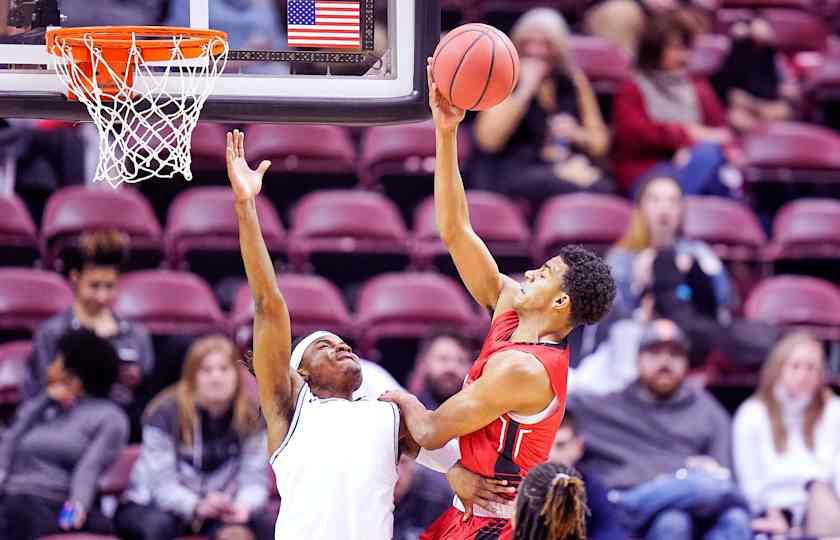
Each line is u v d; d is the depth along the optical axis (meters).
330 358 9.58
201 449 15.27
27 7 10.71
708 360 17.84
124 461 15.88
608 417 16.25
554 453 15.38
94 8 10.81
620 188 20.50
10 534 14.92
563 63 20.47
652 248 18.06
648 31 21.03
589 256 9.35
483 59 9.20
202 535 15.10
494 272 9.95
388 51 10.75
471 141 20.83
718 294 17.98
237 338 17.47
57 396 15.55
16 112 10.52
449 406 9.12
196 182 20.03
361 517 9.18
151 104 10.50
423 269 19.16
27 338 17.77
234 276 18.89
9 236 18.48
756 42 22.53
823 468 16.45
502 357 9.12
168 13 10.95
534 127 20.31
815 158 21.39
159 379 16.81
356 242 19.12
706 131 21.02
